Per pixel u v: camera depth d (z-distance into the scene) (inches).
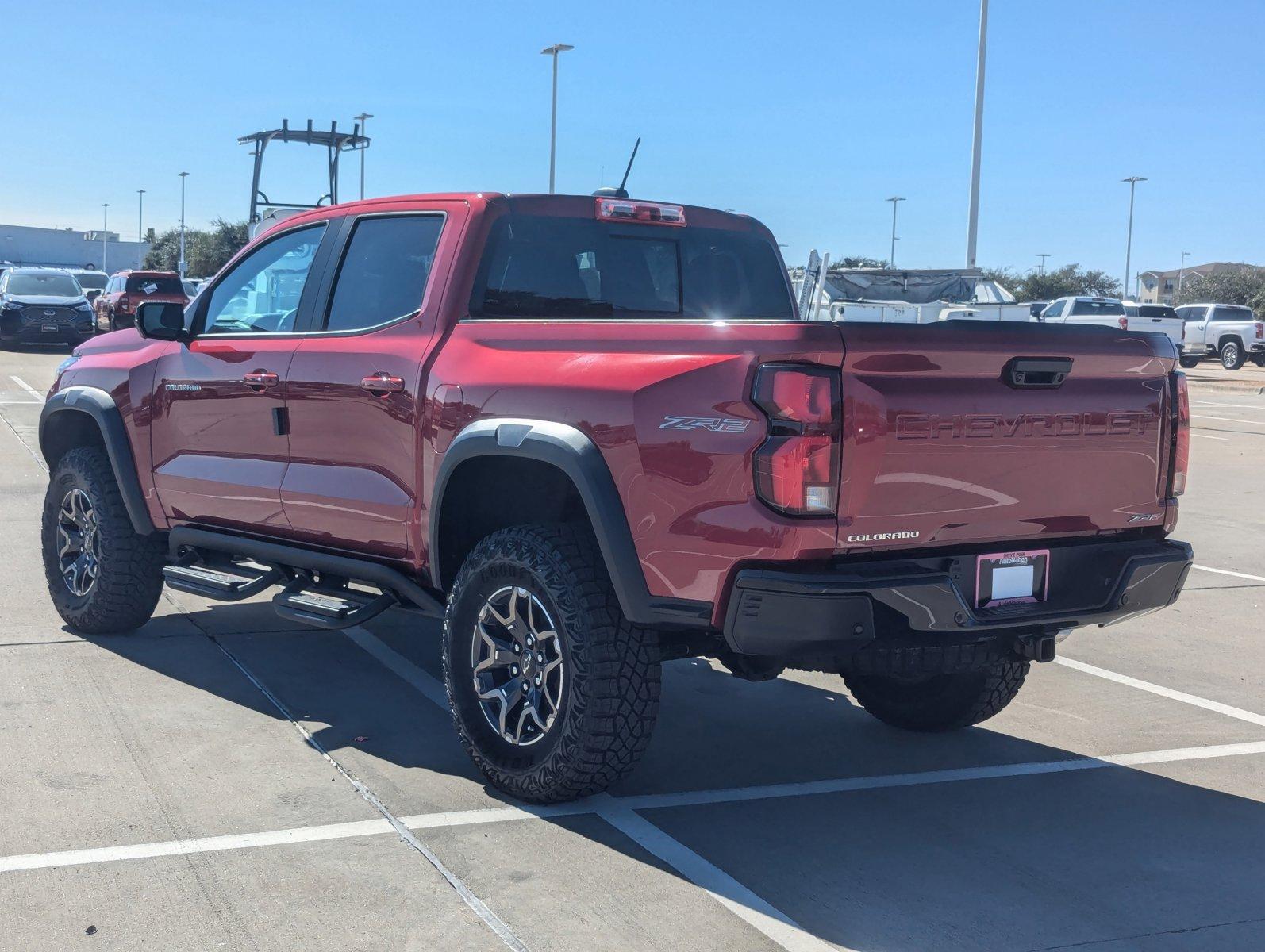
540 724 158.9
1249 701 222.7
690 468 142.7
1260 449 673.6
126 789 162.9
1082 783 178.9
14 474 440.8
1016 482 149.7
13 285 1077.1
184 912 130.6
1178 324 1369.3
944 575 142.6
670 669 237.1
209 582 209.3
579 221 192.5
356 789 165.9
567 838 152.8
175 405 218.2
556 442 152.9
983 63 1008.2
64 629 243.3
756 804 166.9
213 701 201.6
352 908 132.3
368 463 183.6
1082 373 153.9
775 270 218.7
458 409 167.6
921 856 151.0
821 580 135.6
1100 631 275.4
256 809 157.9
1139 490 161.6
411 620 264.2
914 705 197.8
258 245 218.1
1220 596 312.2
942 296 909.2
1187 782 180.1
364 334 188.4
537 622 159.6
